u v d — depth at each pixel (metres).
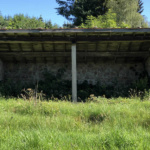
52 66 13.62
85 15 26.42
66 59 13.30
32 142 3.59
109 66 13.62
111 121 5.38
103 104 7.26
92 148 3.45
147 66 13.02
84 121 5.42
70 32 9.84
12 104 7.60
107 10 26.48
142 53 12.29
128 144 3.50
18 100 8.60
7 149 3.42
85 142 3.69
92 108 6.52
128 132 4.13
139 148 3.33
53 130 4.34
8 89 11.74
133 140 3.59
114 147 3.43
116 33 10.11
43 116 5.90
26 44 11.71
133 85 12.33
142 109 6.29
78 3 27.19
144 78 12.55
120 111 6.14
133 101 8.23
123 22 23.86
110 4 26.59
